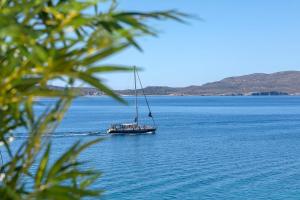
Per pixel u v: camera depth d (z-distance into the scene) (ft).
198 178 167.22
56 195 7.85
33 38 7.21
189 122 447.83
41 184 8.34
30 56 7.57
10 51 8.30
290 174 175.63
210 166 193.16
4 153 120.88
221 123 434.71
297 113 600.80
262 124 420.36
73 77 7.22
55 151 222.28
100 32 7.65
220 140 292.81
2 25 6.58
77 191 7.93
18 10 7.26
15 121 8.86
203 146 261.44
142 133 331.36
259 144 270.26
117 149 245.65
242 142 280.92
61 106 8.08
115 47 7.27
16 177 8.23
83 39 7.78
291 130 360.48
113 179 162.20
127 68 7.39
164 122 451.12
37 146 8.09
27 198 7.80
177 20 7.98
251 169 186.19
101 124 419.95
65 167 8.87
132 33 7.61
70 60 7.19
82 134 322.34
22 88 7.80
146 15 7.82
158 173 175.94
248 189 150.51
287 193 145.18
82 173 8.80
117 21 7.77
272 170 184.34
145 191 146.00
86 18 7.52
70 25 7.48
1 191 7.23
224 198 139.44
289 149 246.88
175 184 156.56
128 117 537.24
